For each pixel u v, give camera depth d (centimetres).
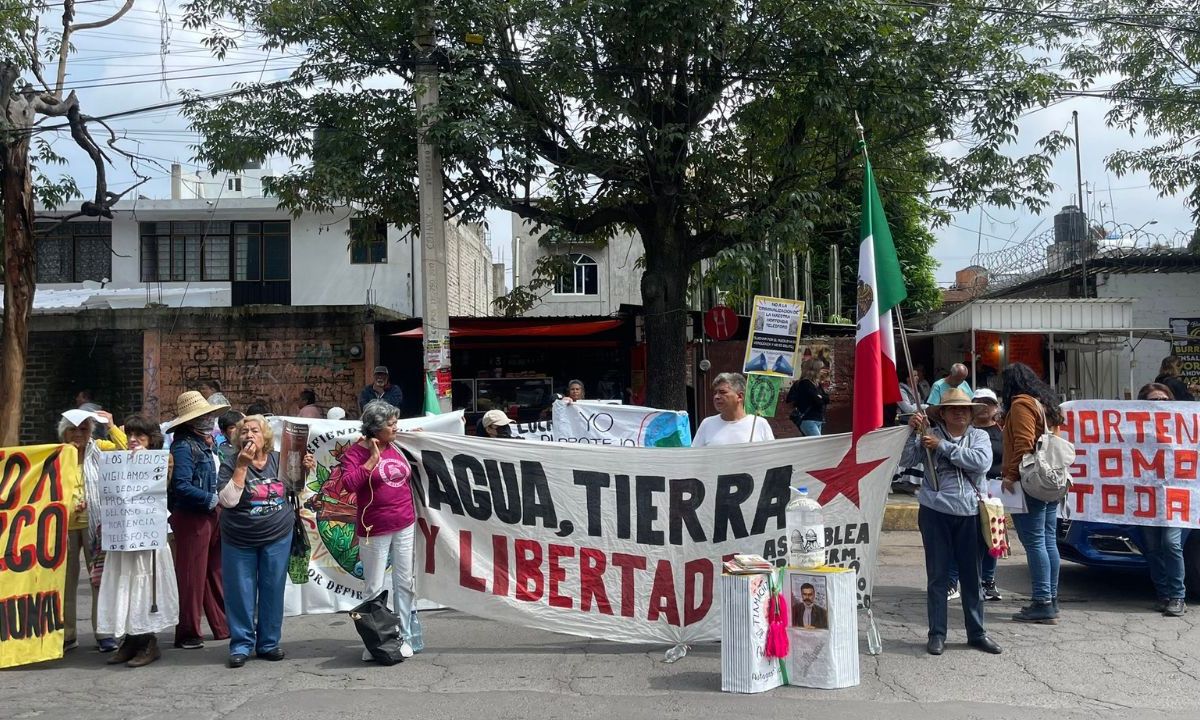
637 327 1878
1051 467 745
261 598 703
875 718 553
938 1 1385
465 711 577
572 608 722
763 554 695
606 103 1320
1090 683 618
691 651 704
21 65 1377
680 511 708
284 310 1842
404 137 1335
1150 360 1881
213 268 2811
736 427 756
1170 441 817
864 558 688
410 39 1348
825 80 1301
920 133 1398
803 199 1293
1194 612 805
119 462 679
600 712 571
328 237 2812
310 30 1373
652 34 1261
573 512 723
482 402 1988
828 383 1764
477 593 730
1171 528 804
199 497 728
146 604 689
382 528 696
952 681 623
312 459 736
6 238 1327
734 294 1455
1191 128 1652
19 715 584
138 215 2775
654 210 1449
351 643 751
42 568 705
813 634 614
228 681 651
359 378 1841
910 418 686
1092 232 2117
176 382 1836
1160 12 1541
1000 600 856
